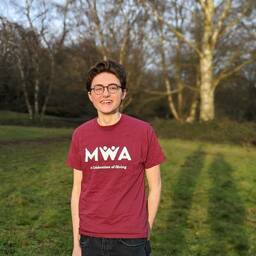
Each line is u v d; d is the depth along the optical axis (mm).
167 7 33562
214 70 33531
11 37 45844
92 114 55750
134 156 3238
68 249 6652
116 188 3207
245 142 27078
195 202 10172
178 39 33531
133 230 3178
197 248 6945
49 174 13836
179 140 29391
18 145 24734
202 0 31234
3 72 48094
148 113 45656
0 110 56469
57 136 32531
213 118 30984
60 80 47625
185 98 39812
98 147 3256
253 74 43438
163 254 6598
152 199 3383
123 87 3338
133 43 37031
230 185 12555
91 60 43031
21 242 6859
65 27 45812
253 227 8227
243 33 31281
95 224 3211
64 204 9617
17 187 11461
